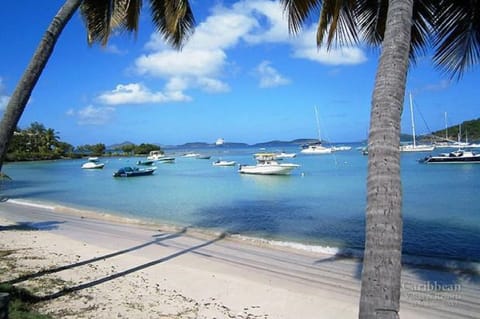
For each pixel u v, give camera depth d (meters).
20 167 90.44
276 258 12.72
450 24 6.89
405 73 3.34
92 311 7.36
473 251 13.78
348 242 15.59
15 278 9.17
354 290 9.51
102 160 119.44
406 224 18.94
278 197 30.78
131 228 18.64
